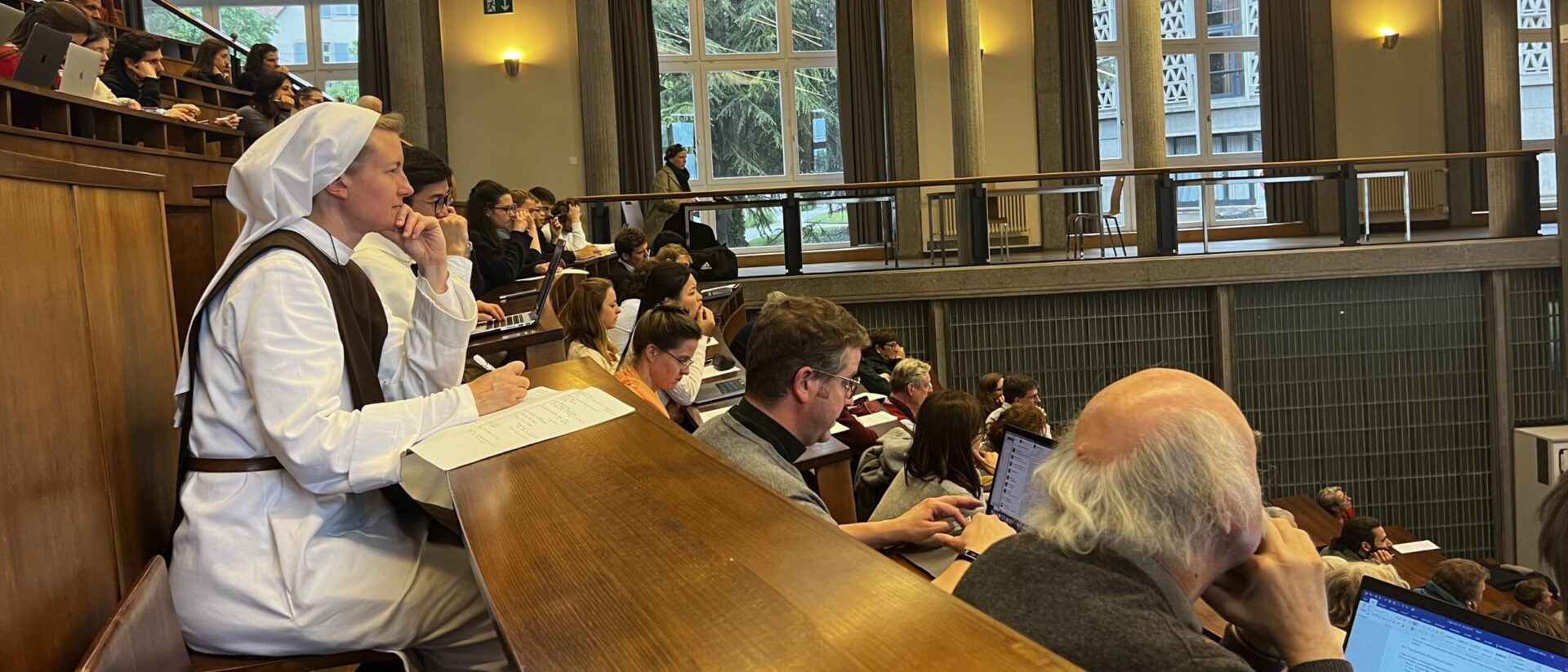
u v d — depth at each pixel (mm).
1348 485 9156
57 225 1452
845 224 9266
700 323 4438
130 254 1705
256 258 1585
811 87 11781
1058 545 1066
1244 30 12320
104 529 1534
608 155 10531
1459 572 4895
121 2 7699
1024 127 11734
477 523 1199
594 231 8492
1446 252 8977
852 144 11453
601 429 1625
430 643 1646
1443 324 9164
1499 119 9570
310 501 1569
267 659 1531
